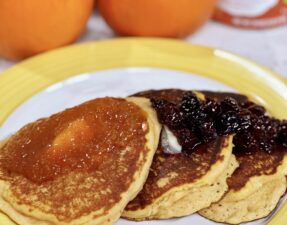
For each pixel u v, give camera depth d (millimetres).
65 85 398
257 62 434
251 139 333
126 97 368
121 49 423
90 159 309
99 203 297
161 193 311
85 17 423
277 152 336
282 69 433
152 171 319
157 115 332
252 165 327
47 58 408
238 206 316
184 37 455
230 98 348
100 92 396
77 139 312
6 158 323
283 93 390
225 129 331
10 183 311
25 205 301
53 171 307
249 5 463
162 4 415
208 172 314
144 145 314
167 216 314
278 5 463
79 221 293
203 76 406
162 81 405
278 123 354
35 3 387
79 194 300
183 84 402
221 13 471
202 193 313
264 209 316
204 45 449
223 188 315
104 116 322
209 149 325
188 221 317
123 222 315
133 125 319
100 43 423
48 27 404
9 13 386
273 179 323
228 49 449
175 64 415
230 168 322
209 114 335
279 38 465
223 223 316
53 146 311
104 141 313
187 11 424
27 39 406
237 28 473
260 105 377
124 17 428
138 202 314
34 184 307
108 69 410
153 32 436
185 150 326
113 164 308
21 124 369
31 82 395
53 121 329
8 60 432
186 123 330
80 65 410
